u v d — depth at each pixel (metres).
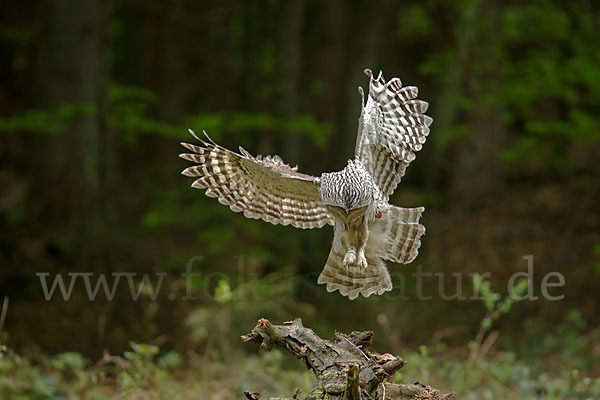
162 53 24.72
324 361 5.23
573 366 10.21
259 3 19.61
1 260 14.53
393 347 10.91
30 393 8.23
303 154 19.14
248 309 12.15
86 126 15.57
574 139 18.06
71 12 15.37
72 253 14.65
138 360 7.86
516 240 18.89
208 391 8.87
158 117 24.25
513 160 20.25
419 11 20.84
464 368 9.02
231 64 24.23
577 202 20.03
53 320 12.52
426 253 18.81
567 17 19.53
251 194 6.21
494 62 18.67
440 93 19.53
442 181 22.44
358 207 5.62
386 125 6.24
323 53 19.86
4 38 20.86
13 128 15.04
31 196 15.70
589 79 17.97
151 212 16.88
